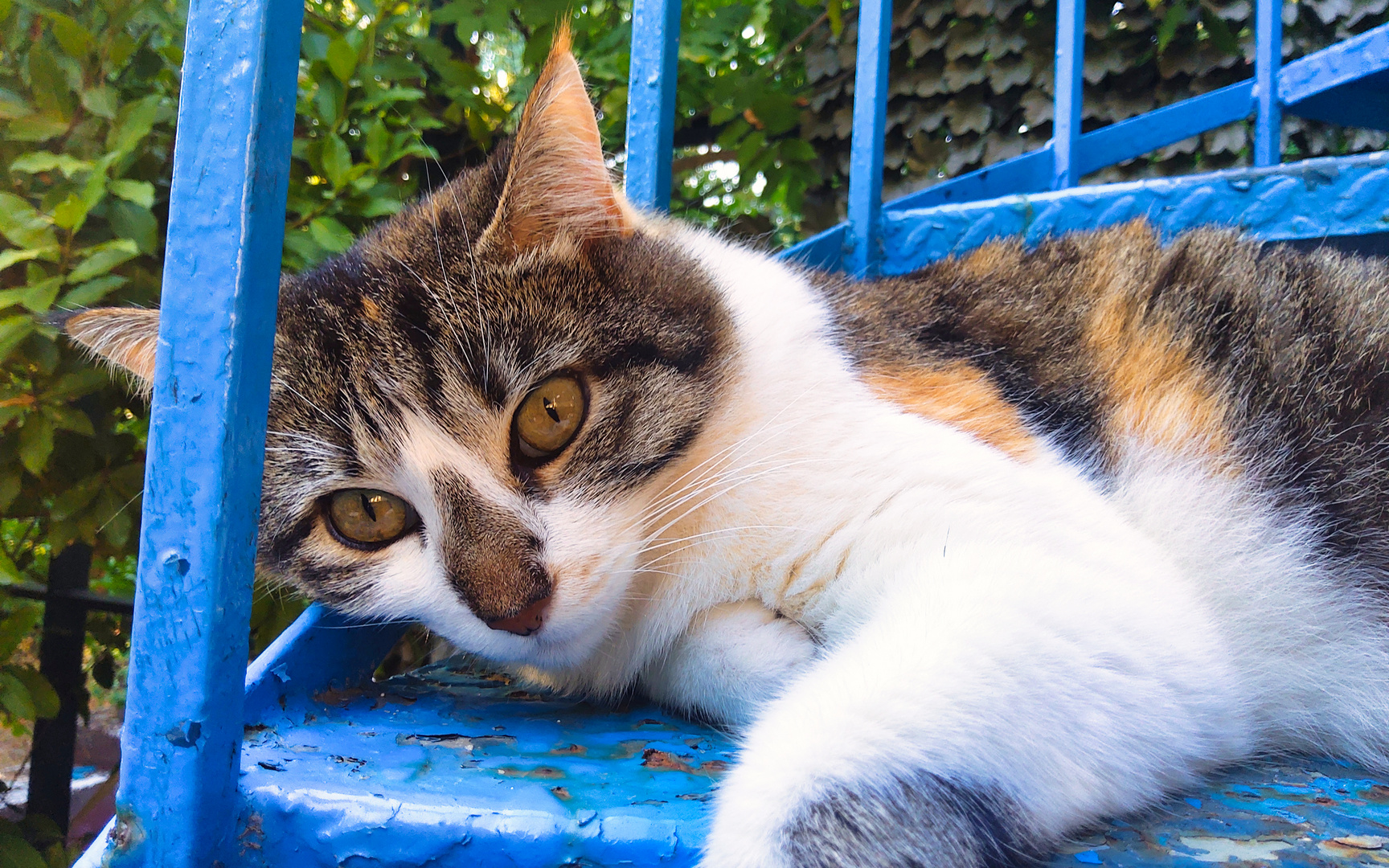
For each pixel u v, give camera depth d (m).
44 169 0.52
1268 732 0.39
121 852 0.27
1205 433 0.42
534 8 0.62
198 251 0.26
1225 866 0.27
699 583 0.36
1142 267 0.46
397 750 0.31
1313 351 0.43
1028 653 0.29
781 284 0.42
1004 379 0.41
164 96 0.57
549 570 0.35
